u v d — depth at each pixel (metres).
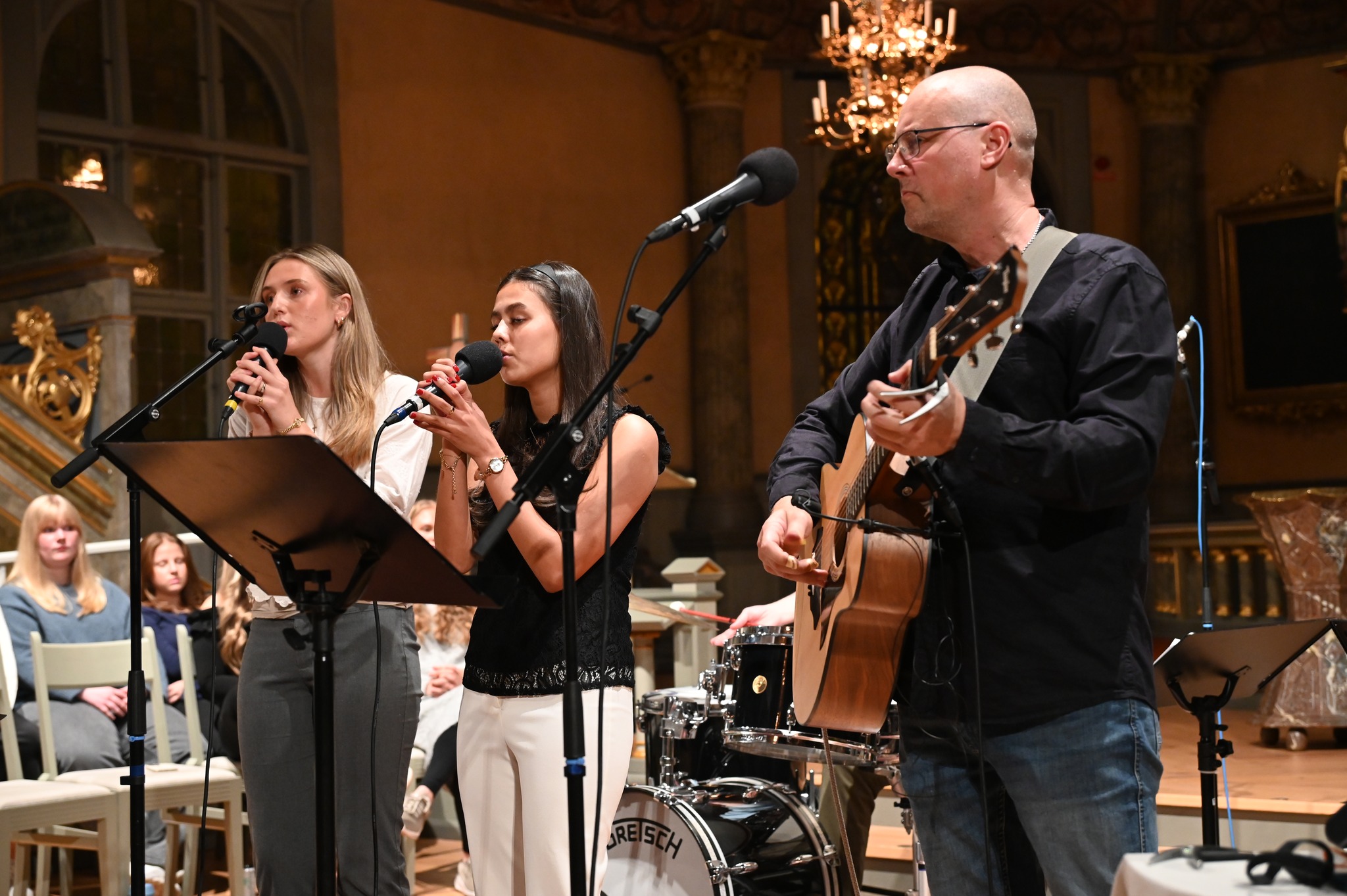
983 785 2.07
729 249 10.62
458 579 1.93
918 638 2.15
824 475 2.45
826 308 11.52
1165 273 11.25
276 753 2.53
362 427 2.64
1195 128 11.40
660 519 10.41
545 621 2.31
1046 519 2.01
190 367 8.56
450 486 2.47
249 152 8.77
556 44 10.18
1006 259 1.67
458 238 9.59
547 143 10.09
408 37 9.45
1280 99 11.16
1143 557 2.03
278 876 2.53
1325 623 2.58
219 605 4.94
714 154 10.62
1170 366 1.95
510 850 2.35
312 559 2.04
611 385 1.94
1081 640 1.98
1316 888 1.32
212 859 5.46
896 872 4.12
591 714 2.29
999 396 2.02
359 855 2.52
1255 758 5.07
